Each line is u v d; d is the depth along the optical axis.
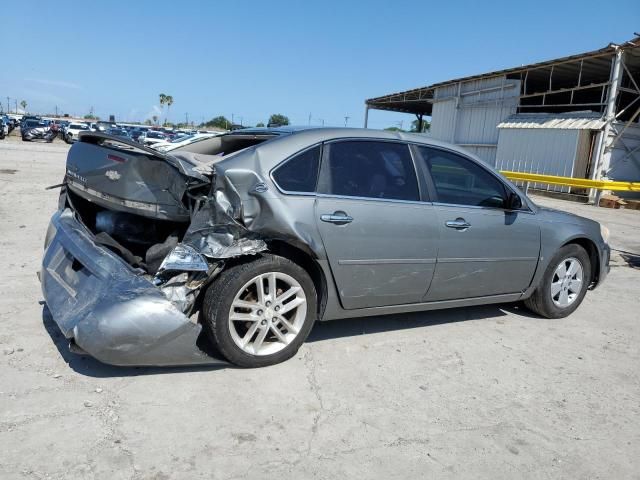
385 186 3.99
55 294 3.57
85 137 3.90
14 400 3.01
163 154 3.35
